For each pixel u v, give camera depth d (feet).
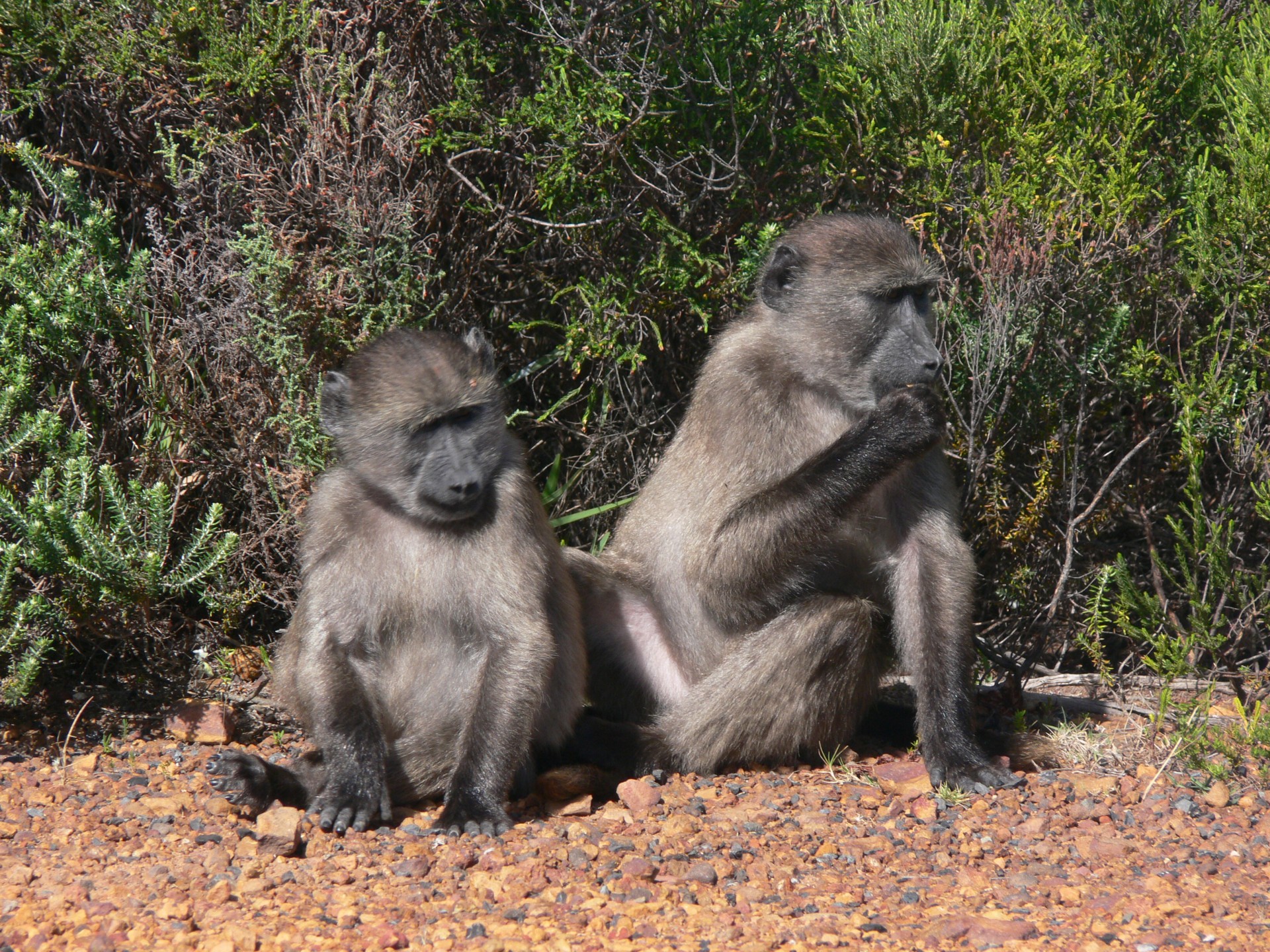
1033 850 31.04
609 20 46.39
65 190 43.52
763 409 37.96
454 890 27.91
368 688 34.58
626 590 40.57
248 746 38.58
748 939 25.22
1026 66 46.80
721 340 39.47
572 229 47.60
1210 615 42.65
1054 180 45.39
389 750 34.24
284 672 36.32
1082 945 24.95
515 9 47.80
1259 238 42.93
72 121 47.75
